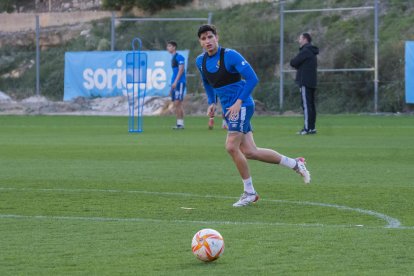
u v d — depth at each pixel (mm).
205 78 17000
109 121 48438
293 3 68938
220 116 53531
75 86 57781
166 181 20375
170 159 25953
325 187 19109
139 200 17109
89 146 30922
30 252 11797
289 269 10609
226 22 69938
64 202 16828
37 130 40719
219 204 16516
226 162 24984
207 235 10969
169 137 35219
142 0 75562
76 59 57438
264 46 61312
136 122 47062
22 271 10617
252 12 69938
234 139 16203
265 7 70188
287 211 15539
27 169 23250
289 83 57688
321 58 59594
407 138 33969
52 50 72875
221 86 16344
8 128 42469
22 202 16859
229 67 16141
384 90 55188
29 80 68125
